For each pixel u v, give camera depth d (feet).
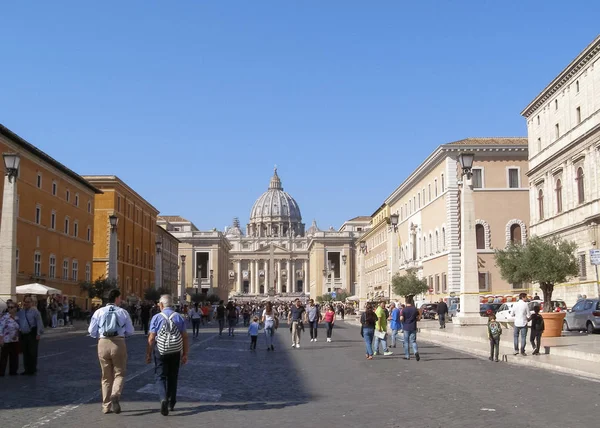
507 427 37.32
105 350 42.80
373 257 420.36
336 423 39.14
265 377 64.34
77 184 238.68
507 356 78.07
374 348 96.07
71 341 126.72
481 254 233.76
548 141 195.83
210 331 178.09
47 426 38.58
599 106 160.56
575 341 92.17
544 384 55.72
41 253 202.69
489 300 204.64
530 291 209.87
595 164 163.22
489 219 235.81
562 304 146.51
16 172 124.06
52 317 164.55
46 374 66.64
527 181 237.86
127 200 298.35
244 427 38.06
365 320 84.58
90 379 62.18
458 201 239.71
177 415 42.16
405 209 327.26
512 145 236.84
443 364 74.69
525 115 215.31
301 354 94.63
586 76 168.25
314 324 124.88
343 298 481.46
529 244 119.75
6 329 64.49
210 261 649.61
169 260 436.76
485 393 50.85
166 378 42.57
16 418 41.19
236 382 60.13
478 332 120.98
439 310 143.23
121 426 38.52
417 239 296.30
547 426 37.58
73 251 233.76
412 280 214.69
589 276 165.68
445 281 246.27
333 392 52.85
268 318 103.50
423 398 48.80
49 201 210.38
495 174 238.27
